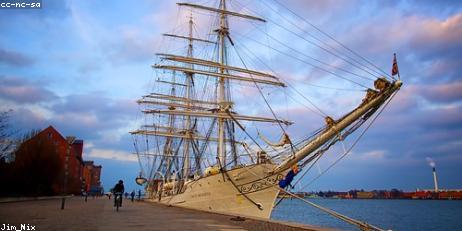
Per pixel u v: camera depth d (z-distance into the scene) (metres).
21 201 48.84
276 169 32.69
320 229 17.16
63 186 103.00
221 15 47.75
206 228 17.25
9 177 58.12
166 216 24.67
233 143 42.97
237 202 34.75
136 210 31.84
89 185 179.50
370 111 28.84
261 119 44.81
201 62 49.44
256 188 33.88
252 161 35.78
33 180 65.94
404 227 67.62
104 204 45.66
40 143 68.94
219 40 47.34
